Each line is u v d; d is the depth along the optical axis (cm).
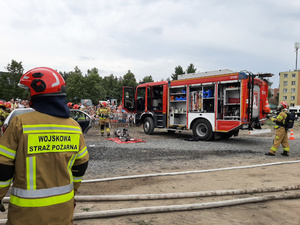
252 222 312
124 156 710
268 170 568
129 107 1399
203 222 309
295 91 7150
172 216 324
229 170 564
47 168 150
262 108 1029
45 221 146
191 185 448
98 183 453
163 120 1214
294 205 371
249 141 1098
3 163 142
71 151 160
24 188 145
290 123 746
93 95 5750
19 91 3183
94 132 1358
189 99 1102
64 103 163
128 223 302
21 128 146
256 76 1002
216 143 1002
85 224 296
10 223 146
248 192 414
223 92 996
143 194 389
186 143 977
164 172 543
